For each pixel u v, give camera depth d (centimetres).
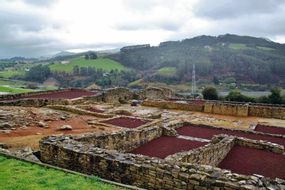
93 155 1033
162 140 1828
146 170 926
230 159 1527
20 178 898
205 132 2073
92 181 907
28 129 1889
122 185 889
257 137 2023
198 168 910
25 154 1201
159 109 3741
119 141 1547
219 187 818
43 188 832
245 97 5259
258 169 1379
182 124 2261
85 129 2044
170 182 886
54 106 2867
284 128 2723
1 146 1421
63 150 1116
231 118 3316
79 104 3244
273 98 5144
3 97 3173
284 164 1457
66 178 914
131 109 3578
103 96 3966
